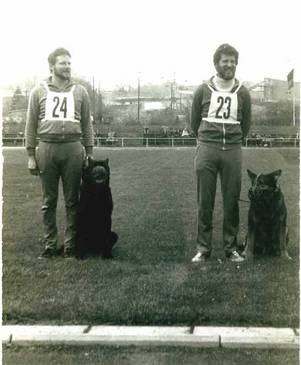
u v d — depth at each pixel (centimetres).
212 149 604
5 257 637
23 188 1333
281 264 595
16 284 529
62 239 746
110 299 481
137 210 993
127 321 441
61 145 620
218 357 390
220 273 559
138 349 405
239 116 607
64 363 385
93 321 443
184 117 3647
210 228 625
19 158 2259
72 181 632
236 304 466
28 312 454
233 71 598
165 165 2100
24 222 853
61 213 956
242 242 724
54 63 620
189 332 417
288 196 1066
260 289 501
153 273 564
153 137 3809
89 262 618
